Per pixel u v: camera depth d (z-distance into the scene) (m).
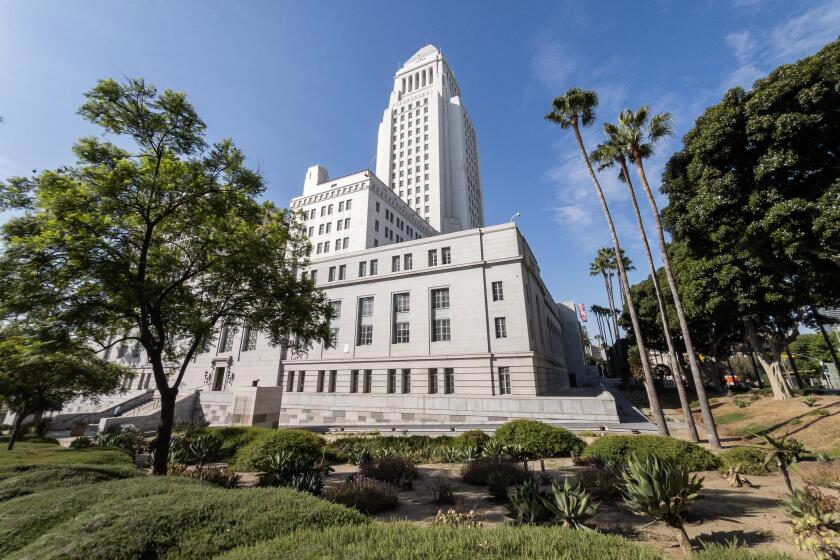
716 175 19.53
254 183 12.73
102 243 10.25
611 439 12.38
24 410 16.75
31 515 5.89
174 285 12.58
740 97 18.81
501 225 33.97
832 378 52.16
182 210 12.72
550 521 6.68
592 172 20.59
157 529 5.00
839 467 9.41
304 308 14.56
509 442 15.29
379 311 37.00
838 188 15.24
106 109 10.34
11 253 9.02
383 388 33.84
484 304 31.88
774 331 26.88
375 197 62.03
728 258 20.69
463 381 30.70
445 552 4.20
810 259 17.11
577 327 65.50
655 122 18.72
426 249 36.91
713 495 8.68
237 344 43.59
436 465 14.67
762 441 16.19
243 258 13.05
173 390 12.18
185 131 11.61
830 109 15.80
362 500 8.57
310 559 4.15
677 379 18.41
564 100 21.42
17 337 9.62
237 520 5.32
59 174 10.07
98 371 19.55
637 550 4.34
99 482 8.02
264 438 14.55
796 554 5.46
